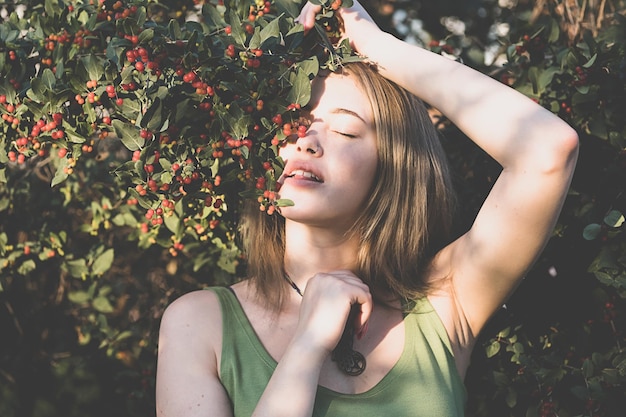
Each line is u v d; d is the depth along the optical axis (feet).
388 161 6.80
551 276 8.27
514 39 8.66
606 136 7.95
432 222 7.29
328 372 6.25
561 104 8.32
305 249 6.82
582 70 8.00
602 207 7.88
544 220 6.19
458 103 6.44
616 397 7.61
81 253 10.07
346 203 6.59
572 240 8.11
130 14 6.79
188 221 8.54
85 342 10.40
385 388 6.25
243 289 6.83
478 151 8.73
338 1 6.79
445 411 6.22
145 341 10.07
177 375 6.27
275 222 6.95
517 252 6.32
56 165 9.61
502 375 7.98
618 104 7.95
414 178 6.97
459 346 6.68
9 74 6.98
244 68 6.46
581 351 7.97
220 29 6.84
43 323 10.89
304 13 6.92
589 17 9.38
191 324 6.48
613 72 7.93
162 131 6.37
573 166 6.14
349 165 6.57
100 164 9.59
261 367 6.32
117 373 9.99
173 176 6.48
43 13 7.89
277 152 6.49
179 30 6.46
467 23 14.71
